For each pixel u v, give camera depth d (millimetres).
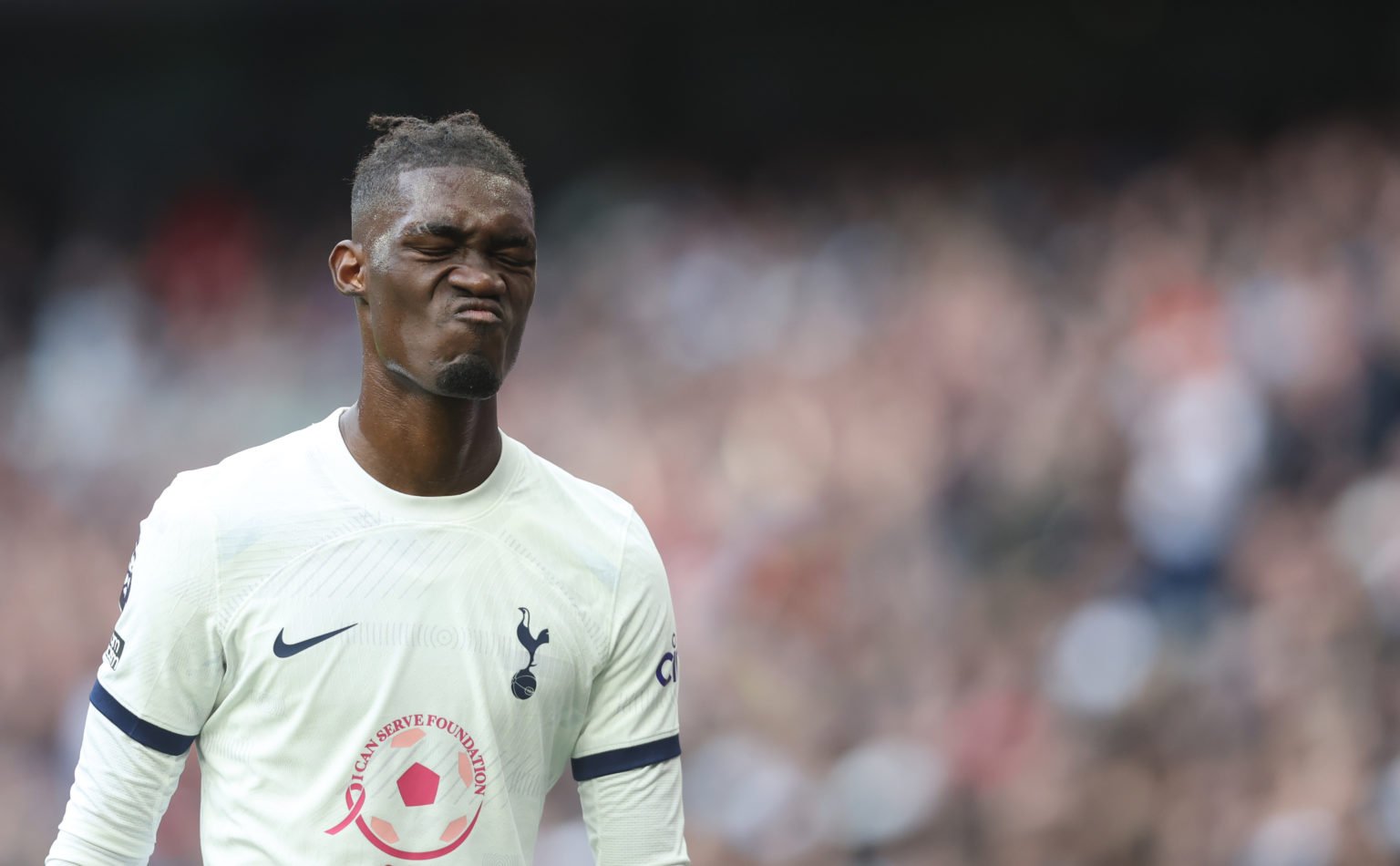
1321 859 22234
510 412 41219
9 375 52906
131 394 49125
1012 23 48969
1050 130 47750
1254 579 27000
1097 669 26562
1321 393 29453
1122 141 45562
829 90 51406
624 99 53938
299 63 56625
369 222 8008
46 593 36312
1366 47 44469
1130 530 29328
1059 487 30500
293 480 7984
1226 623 26484
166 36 56875
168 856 26766
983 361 34469
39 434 48781
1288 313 30766
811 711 27250
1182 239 36312
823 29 51375
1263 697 24312
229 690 7781
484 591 7957
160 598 7703
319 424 8312
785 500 32781
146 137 57594
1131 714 25109
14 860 31094
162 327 51625
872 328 38500
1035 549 30000
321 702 7660
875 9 50438
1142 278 34938
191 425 46562
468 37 55156
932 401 34125
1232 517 28047
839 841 25781
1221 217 36969
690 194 50281
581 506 8414
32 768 32750
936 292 38844
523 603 8008
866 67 50875
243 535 7773
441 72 55625
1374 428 28844
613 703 8297
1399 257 30938
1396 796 22391
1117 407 31172
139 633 7742
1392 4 44188
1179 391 29875
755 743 27375
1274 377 30234
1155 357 31156
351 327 47969
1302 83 45156
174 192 56625
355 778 7641
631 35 53688
